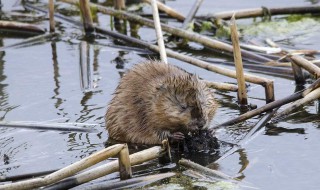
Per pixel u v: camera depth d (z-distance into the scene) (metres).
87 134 14.36
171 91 13.62
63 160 13.19
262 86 16.52
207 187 11.85
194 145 13.55
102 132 14.47
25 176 12.23
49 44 20.08
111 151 11.73
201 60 17.42
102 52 19.31
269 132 14.05
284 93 16.05
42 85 17.06
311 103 15.33
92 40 20.28
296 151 13.19
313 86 14.95
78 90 16.67
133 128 13.91
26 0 23.48
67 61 18.69
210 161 13.00
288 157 12.97
